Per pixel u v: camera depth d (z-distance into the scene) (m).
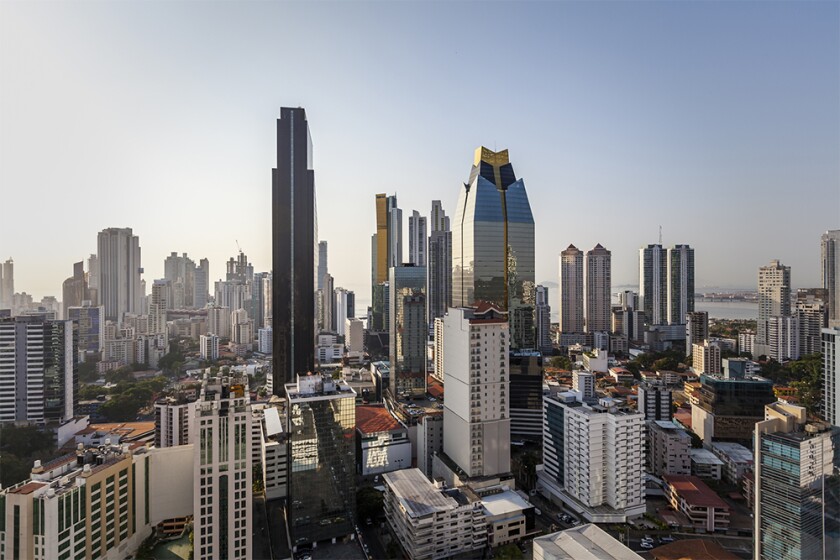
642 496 185.00
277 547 167.38
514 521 168.75
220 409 137.62
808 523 111.38
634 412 189.38
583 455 186.50
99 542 143.25
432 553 155.25
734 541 167.88
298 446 165.25
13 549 126.62
